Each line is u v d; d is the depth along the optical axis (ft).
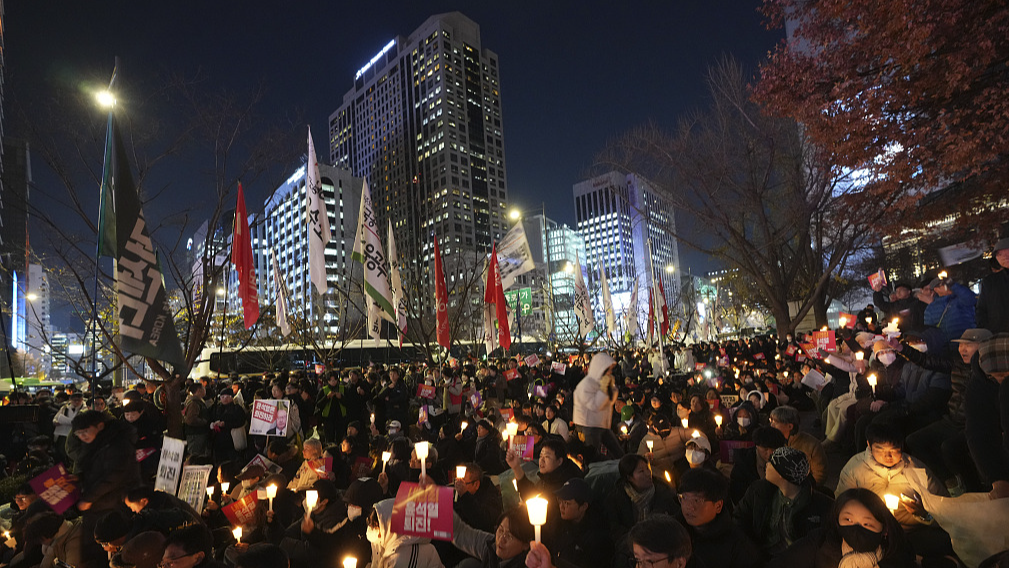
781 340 81.82
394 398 48.39
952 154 35.50
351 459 29.17
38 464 33.37
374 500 17.19
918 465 15.20
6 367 145.18
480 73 454.40
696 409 29.35
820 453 18.51
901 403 22.93
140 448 28.17
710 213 82.17
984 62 33.32
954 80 33.55
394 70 457.27
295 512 20.57
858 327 44.16
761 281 83.46
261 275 249.75
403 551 15.07
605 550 14.46
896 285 33.73
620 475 16.97
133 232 22.13
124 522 15.11
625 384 51.96
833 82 41.65
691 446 20.17
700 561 11.38
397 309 59.31
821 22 41.45
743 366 59.00
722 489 12.73
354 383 48.75
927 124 38.19
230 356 102.12
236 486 21.30
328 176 226.58
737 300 175.83
